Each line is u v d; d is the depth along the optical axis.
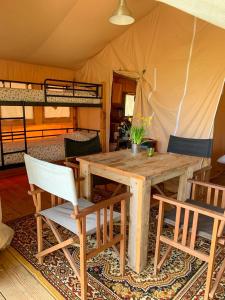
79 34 3.96
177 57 3.61
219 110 4.01
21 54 4.19
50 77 4.93
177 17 3.53
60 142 4.40
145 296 1.59
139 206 1.72
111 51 4.48
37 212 1.81
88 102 4.52
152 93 3.99
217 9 1.18
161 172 1.82
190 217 1.77
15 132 4.18
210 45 3.26
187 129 3.63
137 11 3.73
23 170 4.16
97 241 1.58
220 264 1.90
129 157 2.30
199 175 2.45
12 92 3.46
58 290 1.62
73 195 1.36
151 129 4.07
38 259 1.90
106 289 1.64
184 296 1.59
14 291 1.62
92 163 2.08
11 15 3.17
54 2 3.12
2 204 2.93
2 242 1.84
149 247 2.14
